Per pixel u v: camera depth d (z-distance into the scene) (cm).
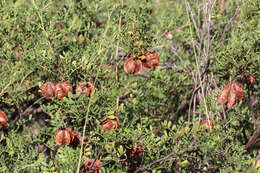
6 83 468
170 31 609
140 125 478
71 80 443
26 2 601
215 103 494
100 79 453
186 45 679
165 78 605
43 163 422
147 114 587
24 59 447
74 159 427
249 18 554
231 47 480
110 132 420
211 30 614
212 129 480
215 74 557
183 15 635
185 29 631
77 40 527
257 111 568
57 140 420
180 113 630
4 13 521
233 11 639
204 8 544
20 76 461
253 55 464
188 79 609
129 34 461
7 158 453
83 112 416
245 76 471
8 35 510
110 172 474
